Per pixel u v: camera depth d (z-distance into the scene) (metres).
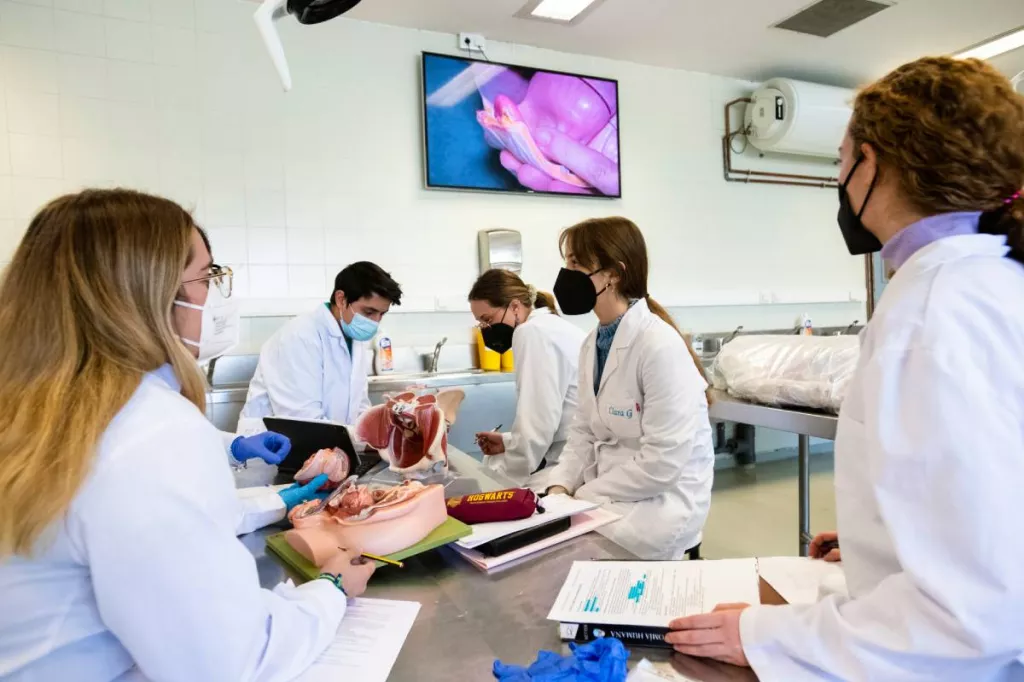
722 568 0.95
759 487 4.06
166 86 3.09
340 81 3.45
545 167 3.90
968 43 4.08
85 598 0.65
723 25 3.73
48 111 2.89
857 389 0.77
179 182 3.13
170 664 0.63
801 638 0.68
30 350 0.69
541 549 1.08
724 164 4.55
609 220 1.79
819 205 4.98
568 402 2.26
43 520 0.61
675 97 4.37
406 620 0.84
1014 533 0.57
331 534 1.00
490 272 2.50
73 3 2.92
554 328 2.26
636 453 1.73
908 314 0.68
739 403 2.43
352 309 2.23
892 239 0.79
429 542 1.02
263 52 3.28
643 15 3.58
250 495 1.29
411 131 3.62
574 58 4.04
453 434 3.34
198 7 3.15
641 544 1.63
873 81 0.81
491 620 0.85
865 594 0.71
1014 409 0.61
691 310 4.52
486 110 3.73
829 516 3.49
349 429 1.79
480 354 3.73
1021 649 0.60
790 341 2.51
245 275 3.28
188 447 0.67
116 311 0.71
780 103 4.28
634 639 0.78
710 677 0.71
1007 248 0.72
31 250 0.73
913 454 0.62
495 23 3.59
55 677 0.65
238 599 0.66
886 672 0.62
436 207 3.69
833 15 3.65
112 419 0.66
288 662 0.71
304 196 3.38
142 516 0.61
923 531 0.61
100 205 0.75
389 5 3.34
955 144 0.69
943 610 0.59
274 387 2.21
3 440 0.64
